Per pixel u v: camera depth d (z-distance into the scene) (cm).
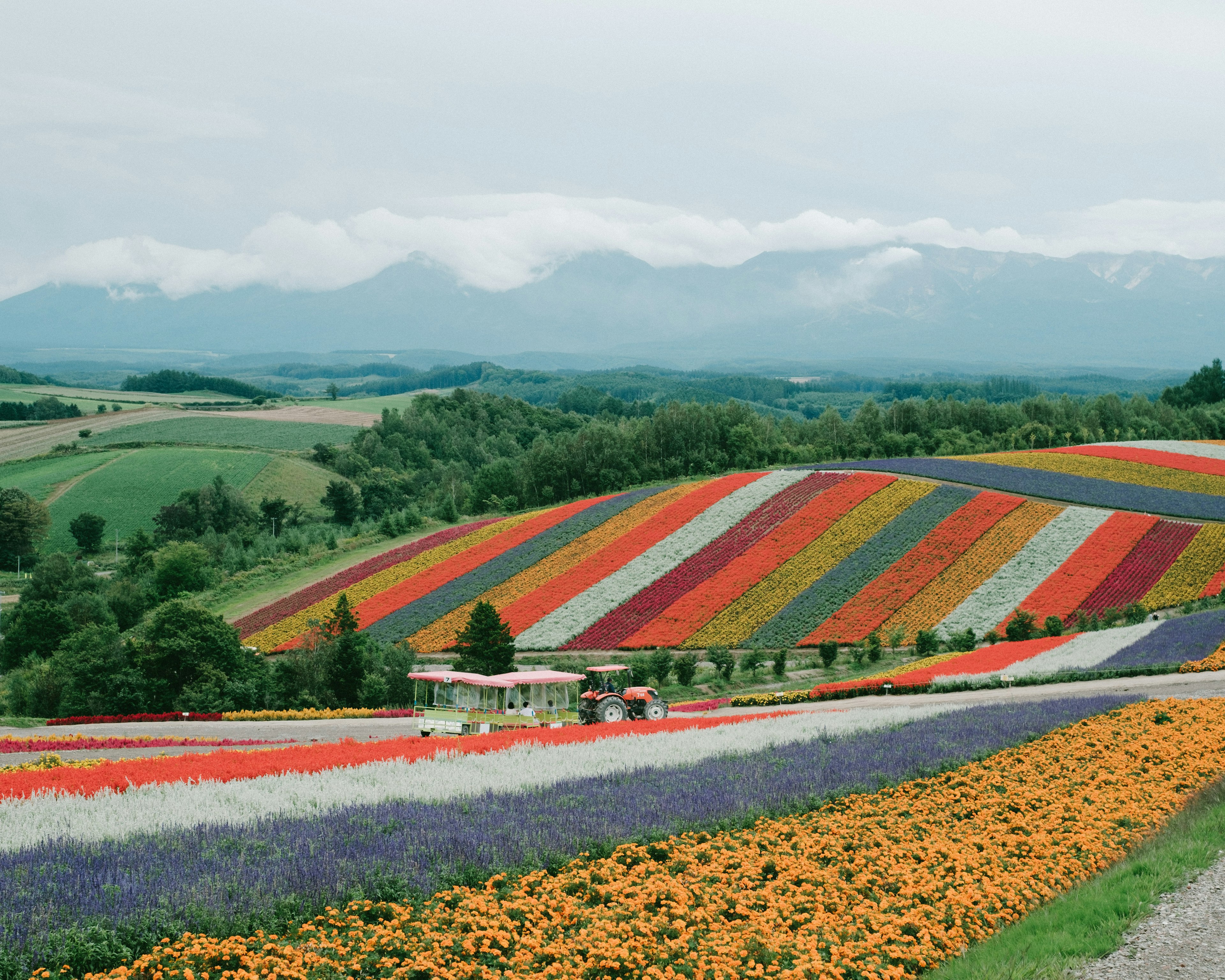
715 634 6062
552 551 7806
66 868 1281
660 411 13812
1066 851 1541
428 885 1344
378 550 9369
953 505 7669
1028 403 14588
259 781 1970
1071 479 8406
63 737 3512
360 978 1110
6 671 7488
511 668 5494
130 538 12031
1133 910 1207
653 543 7619
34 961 1049
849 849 1590
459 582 7425
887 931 1227
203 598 8538
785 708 3988
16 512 11856
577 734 2752
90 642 5444
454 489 13275
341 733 3884
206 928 1173
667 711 3838
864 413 15012
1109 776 1977
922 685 4303
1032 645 5159
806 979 1116
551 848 1507
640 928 1227
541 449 12219
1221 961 1061
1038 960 1099
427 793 1841
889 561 6819
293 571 8994
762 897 1356
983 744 2327
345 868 1345
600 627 6300
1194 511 7231
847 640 5862
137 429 18238
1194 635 4550
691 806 1759
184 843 1436
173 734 3972
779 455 13200
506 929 1222
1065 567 6481
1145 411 14338
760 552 7175
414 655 5875
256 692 5122
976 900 1336
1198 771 2022
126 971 1038
